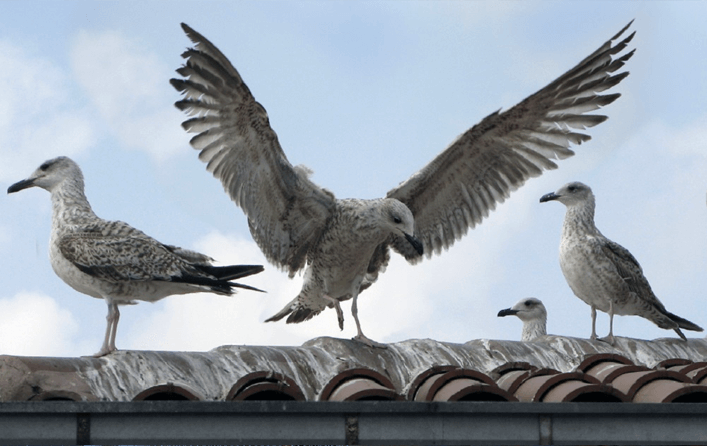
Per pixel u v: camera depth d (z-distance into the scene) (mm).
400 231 12125
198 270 11602
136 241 11672
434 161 12516
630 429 8562
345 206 12273
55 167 12492
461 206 13133
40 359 8859
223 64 10398
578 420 8492
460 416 8250
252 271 11609
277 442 7816
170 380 9219
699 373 10812
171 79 10375
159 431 7598
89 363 9133
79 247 11711
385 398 8820
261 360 9984
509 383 10164
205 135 10992
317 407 7848
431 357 10961
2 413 7363
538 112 12250
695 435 8648
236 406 7660
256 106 10773
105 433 7504
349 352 10648
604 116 12023
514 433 8344
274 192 12016
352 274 12852
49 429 7418
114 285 11711
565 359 11922
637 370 10391
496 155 12742
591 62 11812
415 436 8117
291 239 12656
